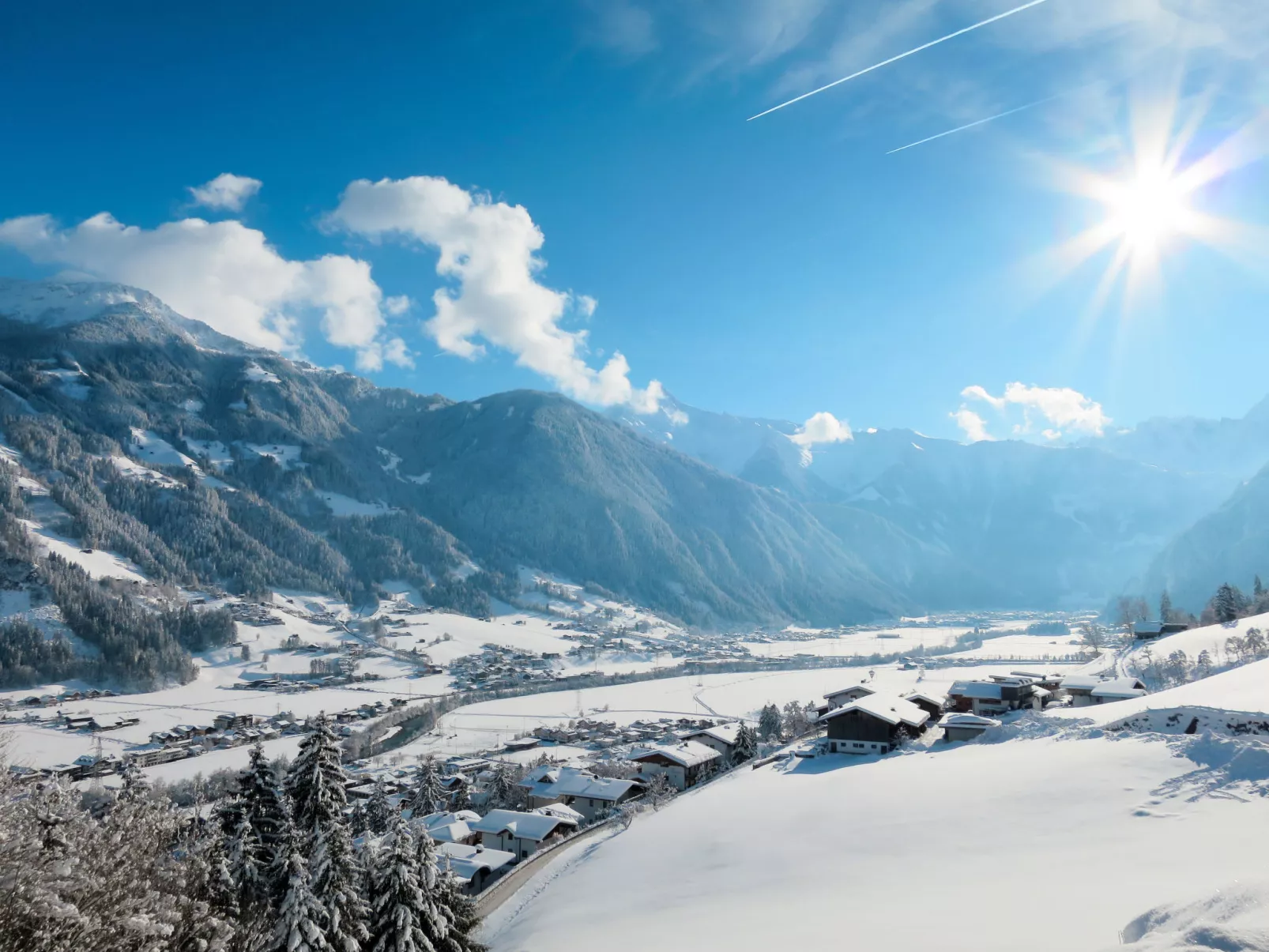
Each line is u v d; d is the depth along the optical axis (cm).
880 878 3656
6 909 1372
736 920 3397
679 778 9662
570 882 5447
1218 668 9912
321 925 2941
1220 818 3353
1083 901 2461
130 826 1783
